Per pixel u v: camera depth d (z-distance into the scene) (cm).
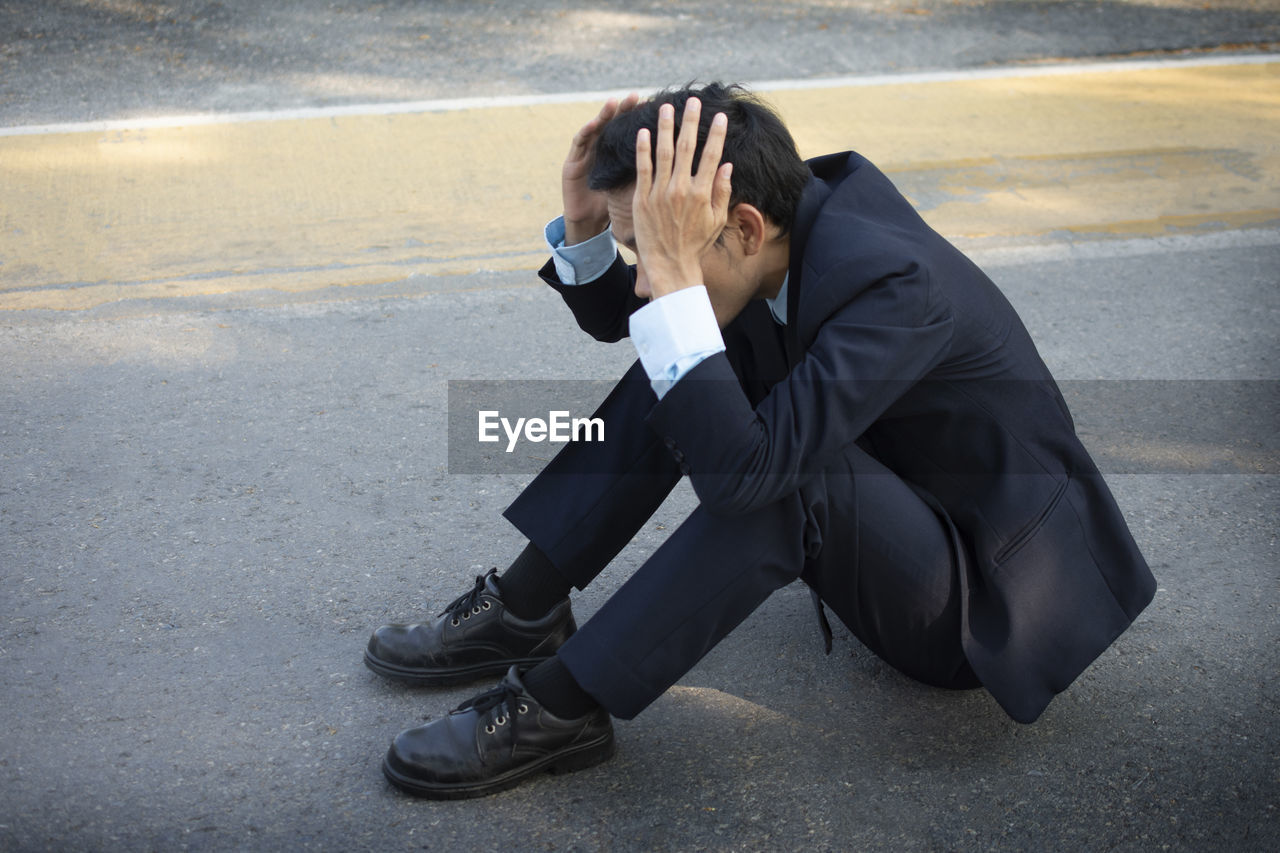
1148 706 232
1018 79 681
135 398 348
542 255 456
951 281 190
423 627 233
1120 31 776
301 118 586
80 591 261
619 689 192
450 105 610
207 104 598
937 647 210
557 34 727
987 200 515
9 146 536
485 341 393
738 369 223
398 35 712
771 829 201
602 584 274
